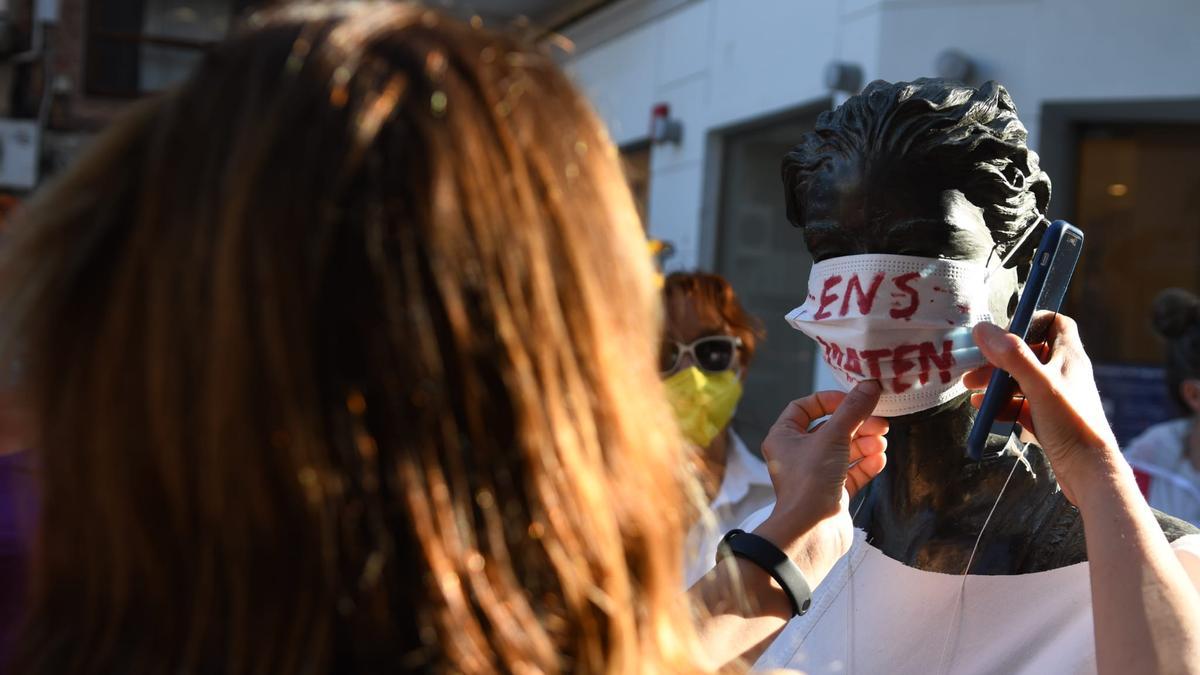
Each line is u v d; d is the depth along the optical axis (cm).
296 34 72
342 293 68
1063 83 500
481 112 72
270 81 70
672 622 80
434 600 69
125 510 68
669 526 79
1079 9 496
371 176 68
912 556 137
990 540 134
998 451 135
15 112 1000
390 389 68
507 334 70
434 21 76
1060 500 133
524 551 72
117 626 70
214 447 66
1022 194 135
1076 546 131
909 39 526
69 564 72
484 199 70
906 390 131
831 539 116
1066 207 502
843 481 119
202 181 69
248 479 67
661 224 750
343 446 68
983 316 132
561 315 73
